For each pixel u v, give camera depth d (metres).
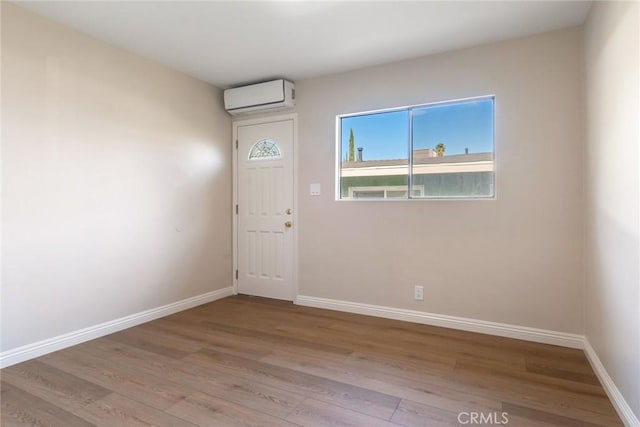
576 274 2.55
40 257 2.42
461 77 2.91
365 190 3.39
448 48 2.90
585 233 2.48
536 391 1.95
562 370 2.20
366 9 2.33
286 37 2.73
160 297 3.29
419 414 1.74
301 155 3.66
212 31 2.64
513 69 2.72
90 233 2.72
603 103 2.01
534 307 2.68
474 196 2.95
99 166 2.78
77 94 2.63
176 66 3.32
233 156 4.09
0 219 2.22
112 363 2.31
